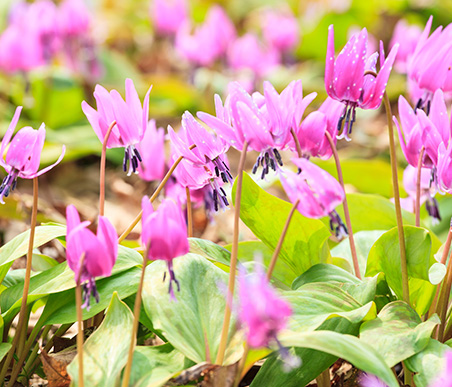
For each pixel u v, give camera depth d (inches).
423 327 41.6
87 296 39.9
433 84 44.3
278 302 38.2
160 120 89.9
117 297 42.1
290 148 43.4
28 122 78.4
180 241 39.6
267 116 41.5
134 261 43.8
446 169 41.9
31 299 43.3
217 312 42.0
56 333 44.9
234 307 41.9
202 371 40.6
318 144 43.1
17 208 56.2
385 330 41.8
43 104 80.4
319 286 43.0
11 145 41.8
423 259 43.0
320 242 44.6
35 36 75.8
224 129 41.2
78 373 40.6
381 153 83.1
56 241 53.3
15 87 84.4
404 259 43.1
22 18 82.7
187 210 45.3
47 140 72.8
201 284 42.5
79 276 39.4
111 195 71.5
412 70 44.8
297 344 40.0
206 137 42.2
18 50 74.6
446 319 44.5
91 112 43.0
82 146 72.3
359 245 48.3
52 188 72.8
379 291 44.6
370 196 49.8
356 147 85.9
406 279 43.1
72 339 44.8
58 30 81.5
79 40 85.7
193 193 46.8
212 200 45.9
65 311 43.3
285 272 46.6
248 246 47.0
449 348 41.2
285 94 40.9
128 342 41.4
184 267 42.8
